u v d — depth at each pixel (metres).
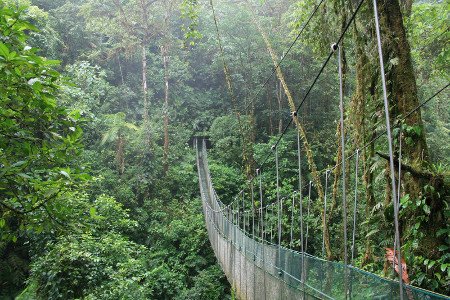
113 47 17.48
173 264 11.34
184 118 19.66
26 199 2.58
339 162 4.37
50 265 6.74
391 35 3.28
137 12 17.05
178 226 12.20
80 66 14.16
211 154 16.94
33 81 2.04
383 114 3.45
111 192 12.79
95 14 16.27
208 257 11.62
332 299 2.75
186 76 20.25
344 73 4.42
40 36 11.60
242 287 6.02
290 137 13.80
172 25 21.45
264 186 12.31
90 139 14.19
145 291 7.07
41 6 17.75
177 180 15.20
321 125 14.02
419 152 2.94
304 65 15.03
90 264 6.91
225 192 14.48
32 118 2.25
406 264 2.64
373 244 3.65
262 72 16.23
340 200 5.88
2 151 2.35
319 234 7.41
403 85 3.17
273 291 4.30
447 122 10.59
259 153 13.78
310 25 5.19
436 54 5.83
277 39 15.12
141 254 10.35
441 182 2.66
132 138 14.77
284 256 3.98
